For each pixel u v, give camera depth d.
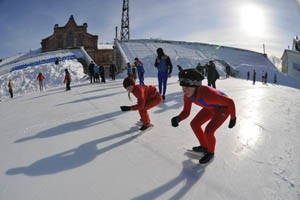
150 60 32.94
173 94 9.59
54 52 34.12
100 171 3.28
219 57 43.88
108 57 46.84
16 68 30.00
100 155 3.77
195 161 3.50
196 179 3.04
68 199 2.69
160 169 3.29
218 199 2.65
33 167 3.42
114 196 2.73
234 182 2.95
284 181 2.95
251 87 13.66
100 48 51.19
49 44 46.84
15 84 27.67
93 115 6.30
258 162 3.45
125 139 4.42
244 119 5.67
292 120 5.65
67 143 4.30
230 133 4.65
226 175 3.11
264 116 6.02
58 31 46.47
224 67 35.62
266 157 3.61
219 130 4.82
